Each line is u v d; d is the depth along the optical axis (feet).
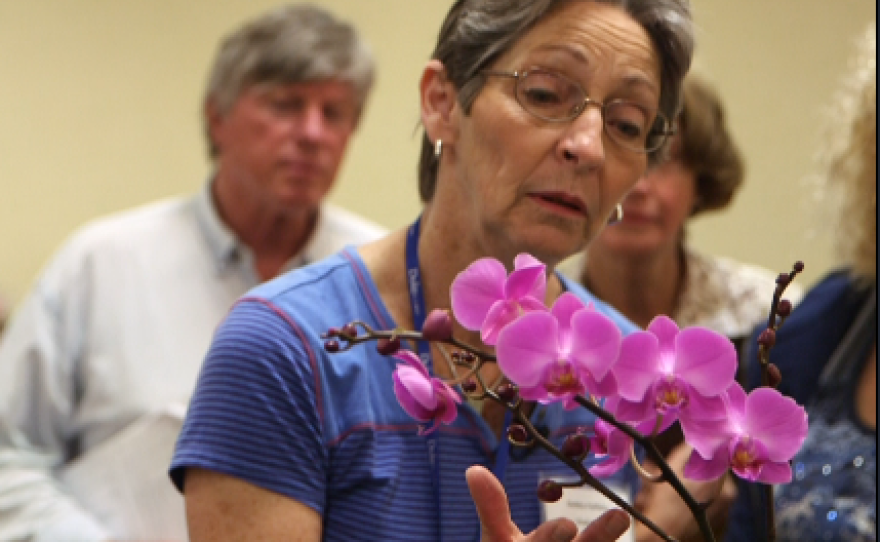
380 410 3.75
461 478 3.83
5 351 7.50
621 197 3.86
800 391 5.50
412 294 4.04
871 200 5.36
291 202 7.79
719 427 2.52
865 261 5.38
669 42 3.82
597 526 2.66
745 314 7.53
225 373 3.61
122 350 7.45
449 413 2.57
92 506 6.81
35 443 7.36
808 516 5.05
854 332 5.40
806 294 5.67
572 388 2.37
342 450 3.65
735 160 7.29
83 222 12.36
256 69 7.74
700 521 2.59
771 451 2.52
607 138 3.74
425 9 12.49
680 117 6.95
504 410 4.00
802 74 11.54
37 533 6.62
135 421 7.28
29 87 12.30
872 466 5.00
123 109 12.52
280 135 7.73
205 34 12.71
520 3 3.67
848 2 11.51
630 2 3.76
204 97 8.35
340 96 7.94
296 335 3.67
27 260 12.17
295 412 3.58
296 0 12.54
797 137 11.53
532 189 3.68
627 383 2.42
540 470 4.01
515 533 2.79
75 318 7.55
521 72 3.69
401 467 3.72
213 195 8.02
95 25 12.49
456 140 3.94
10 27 12.27
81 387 7.50
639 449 4.26
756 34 11.59
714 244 11.58
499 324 2.50
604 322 2.37
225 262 7.84
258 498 3.50
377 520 3.62
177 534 6.61
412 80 12.42
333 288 3.93
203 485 3.55
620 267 7.30
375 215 12.25
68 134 12.39
